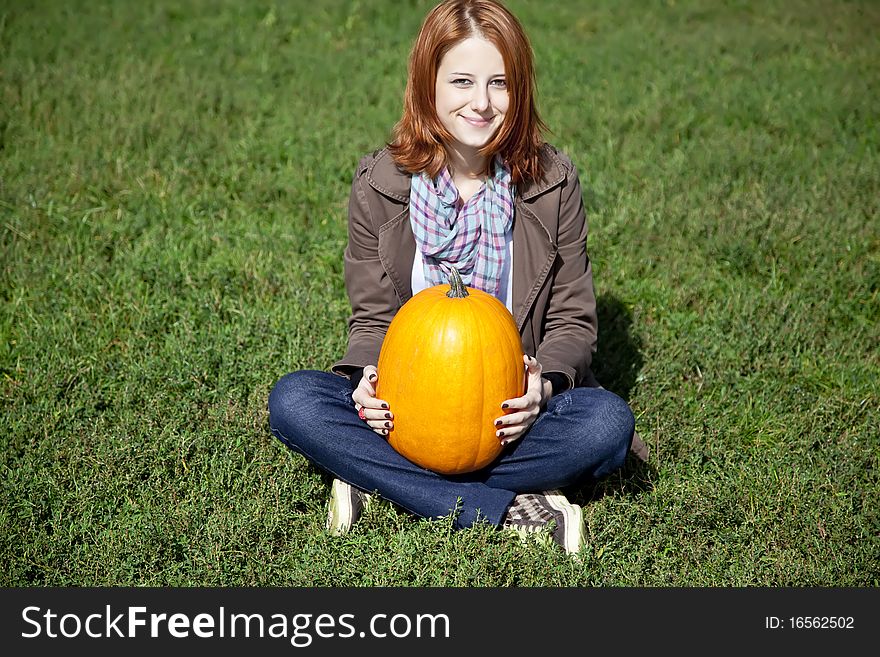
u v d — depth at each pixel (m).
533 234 3.95
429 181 3.84
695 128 8.34
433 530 3.58
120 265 5.71
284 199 6.64
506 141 3.76
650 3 12.82
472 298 3.55
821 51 10.91
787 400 4.69
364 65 9.77
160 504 3.80
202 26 10.69
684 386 4.83
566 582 3.40
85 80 8.45
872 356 5.11
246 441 4.18
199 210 6.49
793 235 6.26
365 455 3.66
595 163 7.38
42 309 5.21
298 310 5.27
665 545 3.72
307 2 11.72
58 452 4.06
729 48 10.88
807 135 8.23
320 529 3.72
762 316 5.38
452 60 3.61
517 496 3.78
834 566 3.56
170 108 8.05
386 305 4.03
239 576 3.43
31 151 7.00
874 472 4.16
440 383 3.42
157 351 4.97
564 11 12.10
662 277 5.84
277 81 9.12
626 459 4.09
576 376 3.88
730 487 3.99
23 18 10.24
